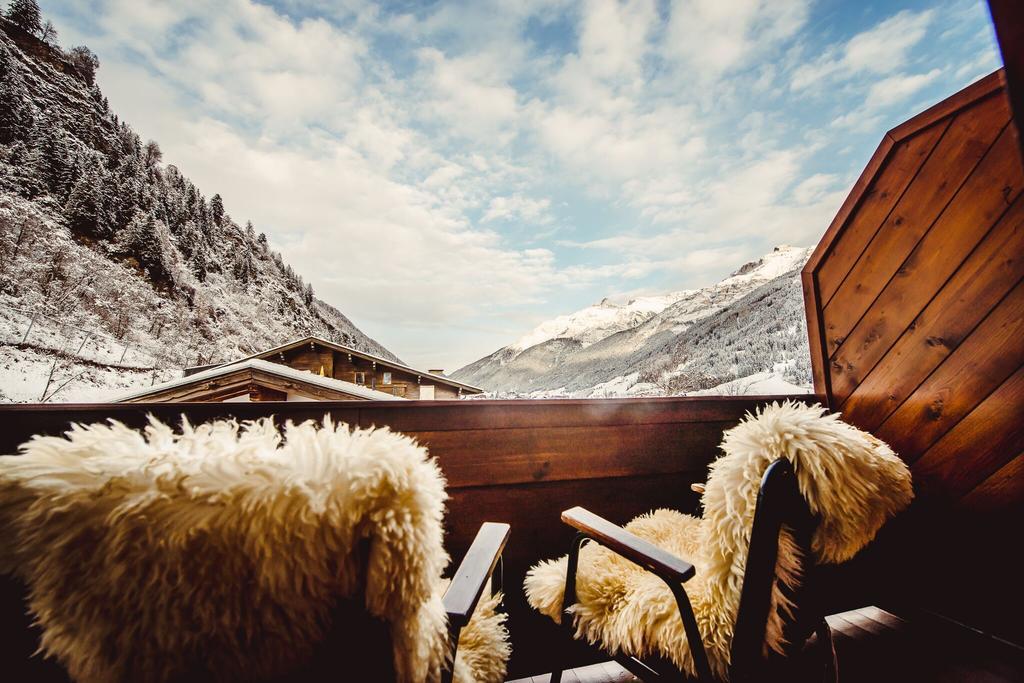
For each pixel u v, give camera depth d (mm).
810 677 1029
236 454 457
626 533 809
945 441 1394
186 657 420
